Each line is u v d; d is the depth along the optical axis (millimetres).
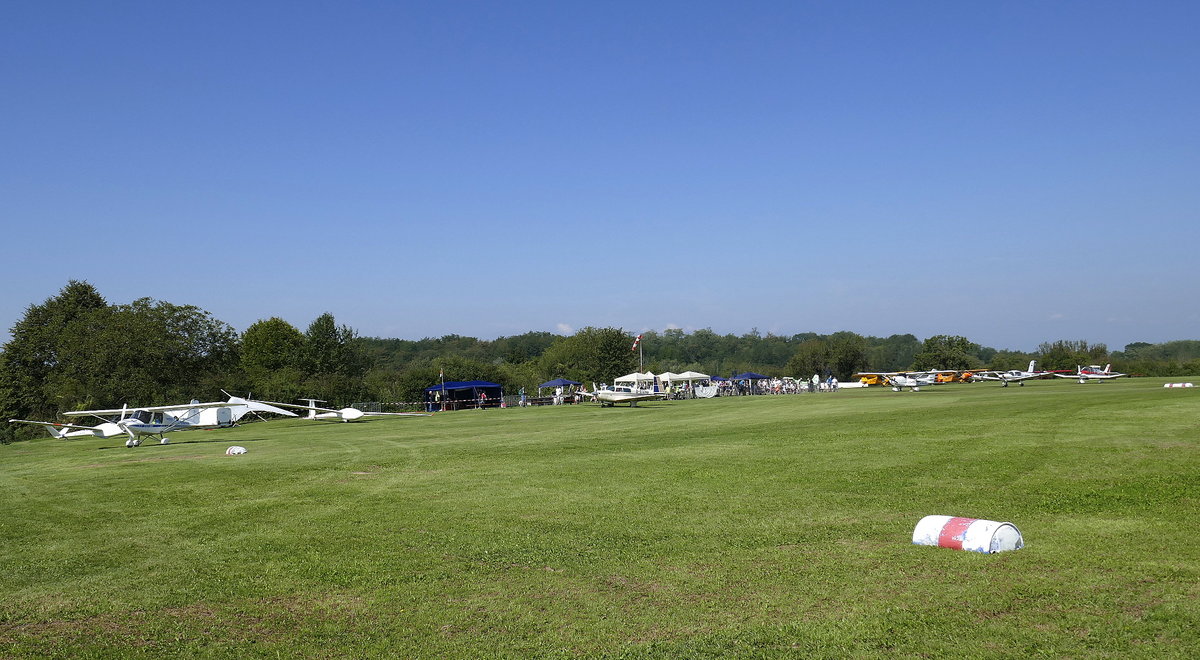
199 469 21203
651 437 26188
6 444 42000
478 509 13484
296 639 7234
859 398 51094
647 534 11000
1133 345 155375
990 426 23562
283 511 14086
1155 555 8688
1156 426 21500
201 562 10445
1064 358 101312
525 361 118688
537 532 11406
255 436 35781
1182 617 6664
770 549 9852
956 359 103875
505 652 6660
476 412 54500
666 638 6824
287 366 87312
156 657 6898
